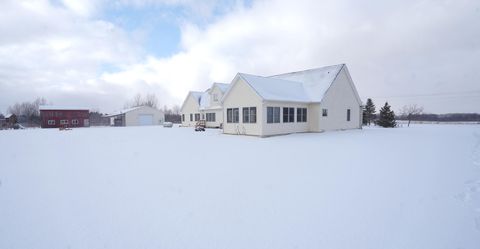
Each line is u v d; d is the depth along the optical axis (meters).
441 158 7.41
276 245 2.54
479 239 2.64
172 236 2.75
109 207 3.63
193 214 3.35
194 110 31.28
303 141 12.34
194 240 2.66
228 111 17.75
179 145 11.25
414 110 49.41
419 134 16.67
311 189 4.39
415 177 5.20
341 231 2.83
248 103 15.94
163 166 6.49
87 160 7.50
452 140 12.58
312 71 21.58
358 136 15.09
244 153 8.57
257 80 16.84
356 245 2.53
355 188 4.44
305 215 3.28
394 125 27.86
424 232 2.80
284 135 15.98
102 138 15.59
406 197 3.96
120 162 7.12
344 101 20.53
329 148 9.64
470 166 6.28
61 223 3.10
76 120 37.09
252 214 3.33
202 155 8.23
